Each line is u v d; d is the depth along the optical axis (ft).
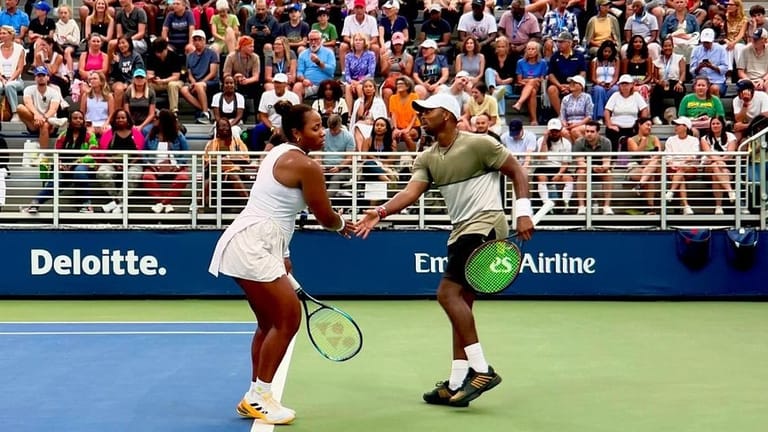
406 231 43.91
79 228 43.62
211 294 43.83
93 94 51.31
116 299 43.60
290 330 21.59
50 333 34.04
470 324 23.04
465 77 50.39
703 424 21.49
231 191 44.21
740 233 43.45
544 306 41.60
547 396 24.40
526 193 23.17
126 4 58.54
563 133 48.29
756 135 43.47
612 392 24.81
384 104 49.03
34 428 21.02
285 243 22.04
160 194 45.27
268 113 49.03
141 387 25.16
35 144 49.39
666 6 61.98
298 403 23.66
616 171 45.83
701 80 51.44
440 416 22.31
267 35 57.52
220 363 28.43
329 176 44.88
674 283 43.78
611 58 54.39
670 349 31.27
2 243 43.57
